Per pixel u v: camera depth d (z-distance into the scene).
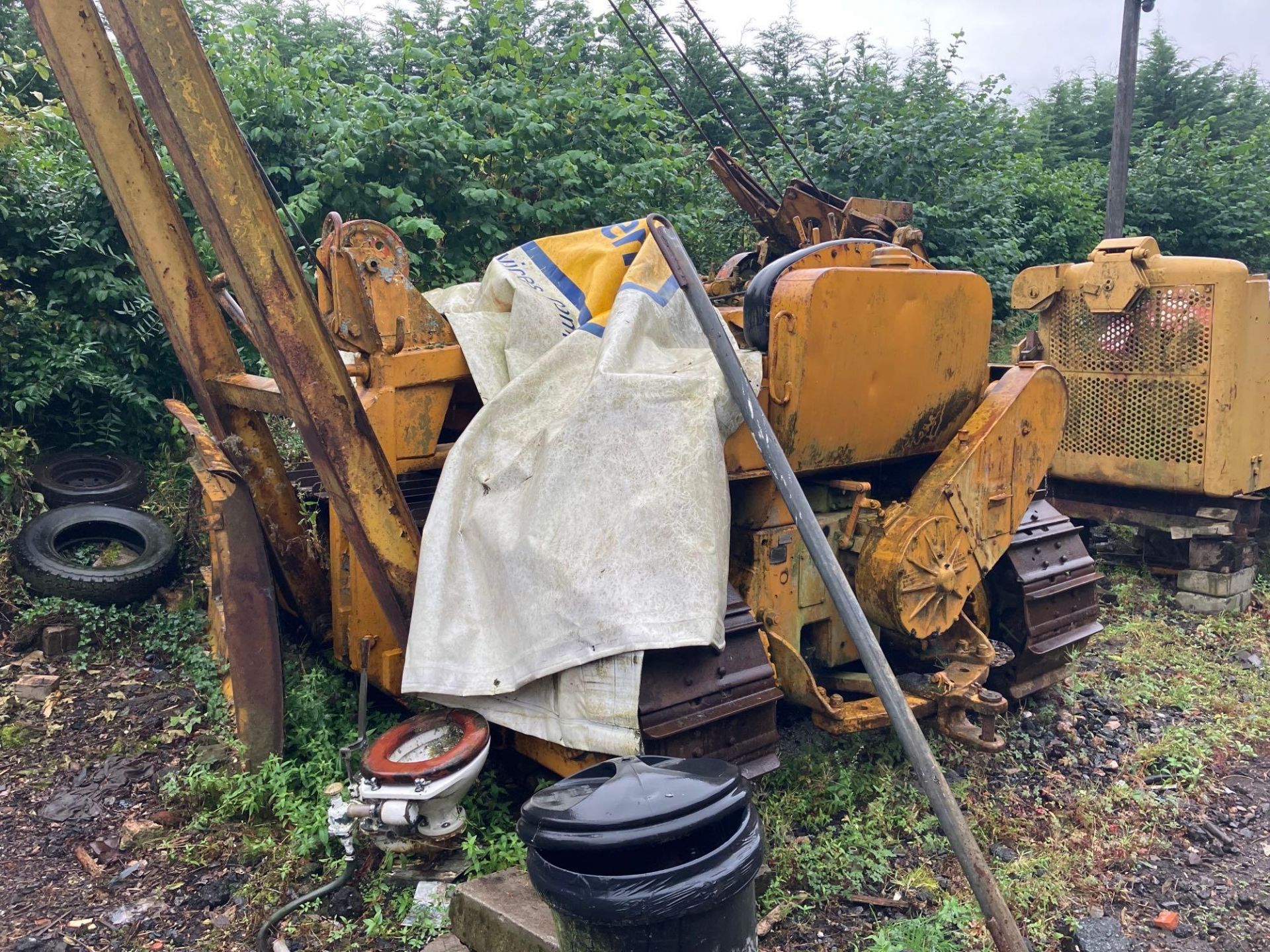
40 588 5.23
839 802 3.77
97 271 6.88
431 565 3.35
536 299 3.65
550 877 2.15
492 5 9.28
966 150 11.32
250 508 3.92
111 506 5.87
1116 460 6.81
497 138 7.70
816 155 11.16
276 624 3.84
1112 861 3.62
